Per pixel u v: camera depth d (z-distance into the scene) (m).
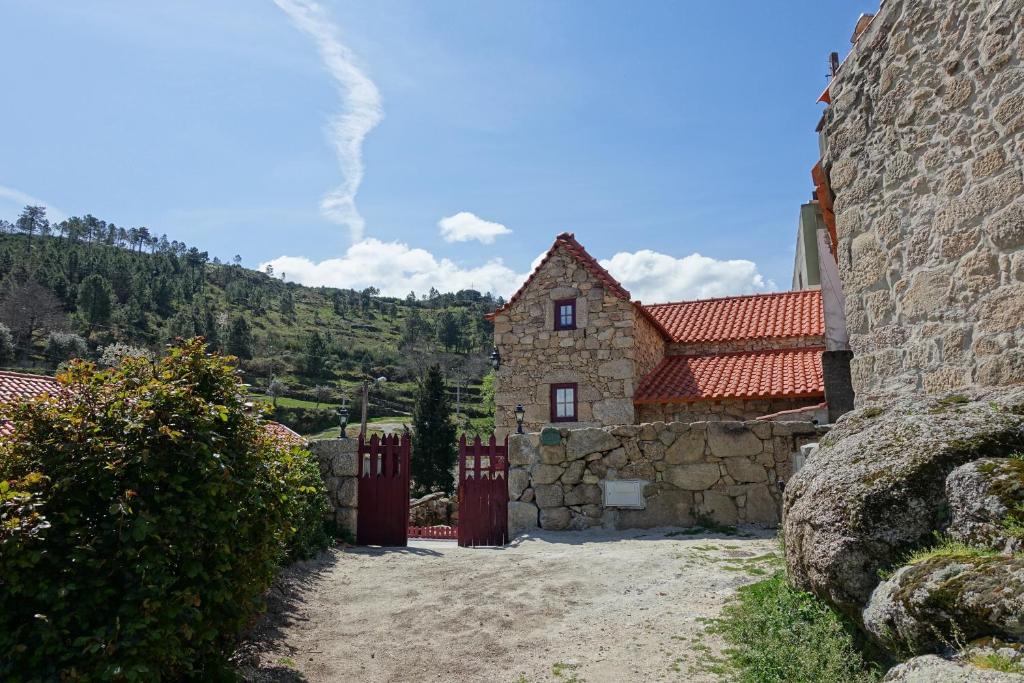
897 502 4.53
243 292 111.50
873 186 7.05
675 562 8.28
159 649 4.14
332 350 88.94
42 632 3.76
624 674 5.25
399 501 11.76
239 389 5.59
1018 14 5.39
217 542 4.71
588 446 11.42
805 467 5.97
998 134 5.57
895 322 6.71
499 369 17.52
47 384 11.76
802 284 23.58
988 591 3.39
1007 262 5.47
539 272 17.67
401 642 6.26
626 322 16.58
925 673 3.24
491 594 7.55
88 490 4.29
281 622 6.76
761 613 5.73
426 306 135.12
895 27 6.75
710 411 15.91
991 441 4.58
